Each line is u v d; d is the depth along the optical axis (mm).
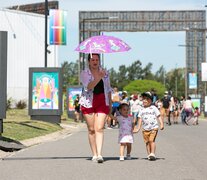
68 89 58312
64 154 20797
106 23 97375
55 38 51375
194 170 15820
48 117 42969
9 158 19266
